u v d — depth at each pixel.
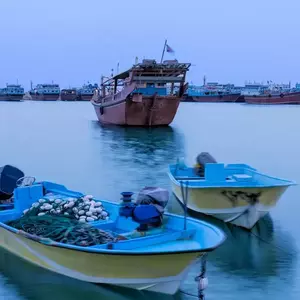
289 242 13.42
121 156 30.27
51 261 10.66
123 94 45.72
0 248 12.26
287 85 159.75
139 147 34.69
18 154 31.17
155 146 35.34
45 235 10.75
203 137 41.44
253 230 14.44
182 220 10.91
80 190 20.22
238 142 37.94
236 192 13.99
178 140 39.16
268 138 40.84
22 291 10.41
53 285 10.66
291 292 10.43
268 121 61.56
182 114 79.62
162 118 47.78
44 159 29.03
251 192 13.90
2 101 156.62
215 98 151.00
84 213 12.02
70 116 71.56
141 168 25.66
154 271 9.54
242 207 14.20
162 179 22.42
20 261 11.58
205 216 15.10
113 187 20.80
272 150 33.22
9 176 14.13
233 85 175.62
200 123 57.66
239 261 12.05
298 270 11.55
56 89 163.88
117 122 49.00
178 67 44.22
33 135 43.12
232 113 82.00
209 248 9.16
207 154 17.64
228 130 48.19
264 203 14.24
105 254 9.38
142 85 44.12
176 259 9.31
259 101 127.44
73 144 36.41
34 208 12.32
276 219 15.55
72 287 10.46
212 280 10.99
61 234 10.66
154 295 10.01
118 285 9.96
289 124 56.22
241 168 17.06
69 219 11.58
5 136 42.34
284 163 27.67
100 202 12.66
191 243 10.24
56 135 42.91
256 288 10.60
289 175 23.88
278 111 88.75
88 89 162.88
